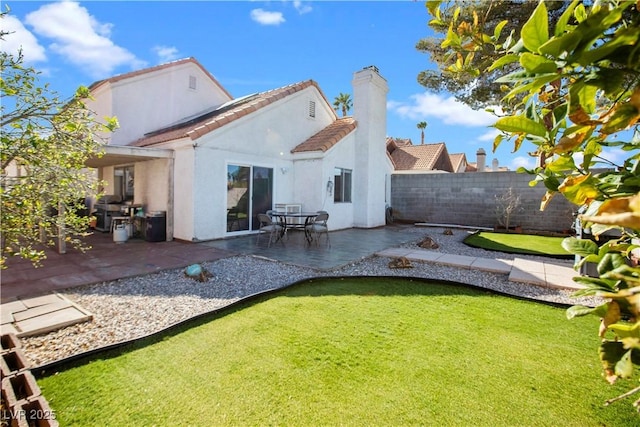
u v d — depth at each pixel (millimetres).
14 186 2471
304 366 2834
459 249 8406
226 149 9250
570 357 3000
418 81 9930
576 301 4531
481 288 5012
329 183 11367
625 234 960
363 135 12688
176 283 5309
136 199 10734
